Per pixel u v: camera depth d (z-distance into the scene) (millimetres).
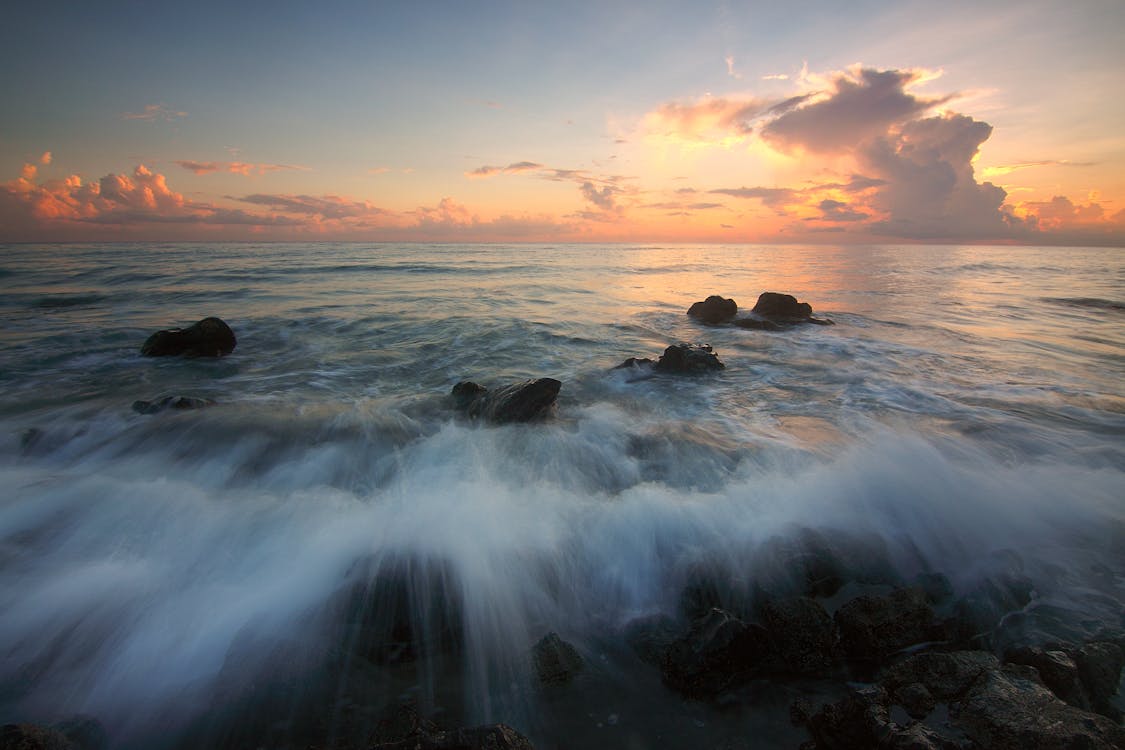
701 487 6547
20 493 6129
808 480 6434
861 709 3336
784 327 18875
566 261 68250
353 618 4270
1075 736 2932
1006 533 5543
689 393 11031
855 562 5027
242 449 7887
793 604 4266
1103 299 26891
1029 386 11273
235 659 3867
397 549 4949
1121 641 3959
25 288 25766
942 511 5848
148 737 3416
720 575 4723
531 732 3451
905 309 23719
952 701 3451
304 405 9914
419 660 4066
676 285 35312
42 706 3619
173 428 8562
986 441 7922
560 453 7648
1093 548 5305
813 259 78562
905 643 4148
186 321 17938
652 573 4977
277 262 49875
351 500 6148
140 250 78375
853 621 4191
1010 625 4293
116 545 5195
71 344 14539
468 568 4785
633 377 12273
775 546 5090
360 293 27234
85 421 8828
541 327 18297
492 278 38438
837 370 12812
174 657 4012
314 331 17156
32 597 4461
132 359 13289
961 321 20375
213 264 45031
